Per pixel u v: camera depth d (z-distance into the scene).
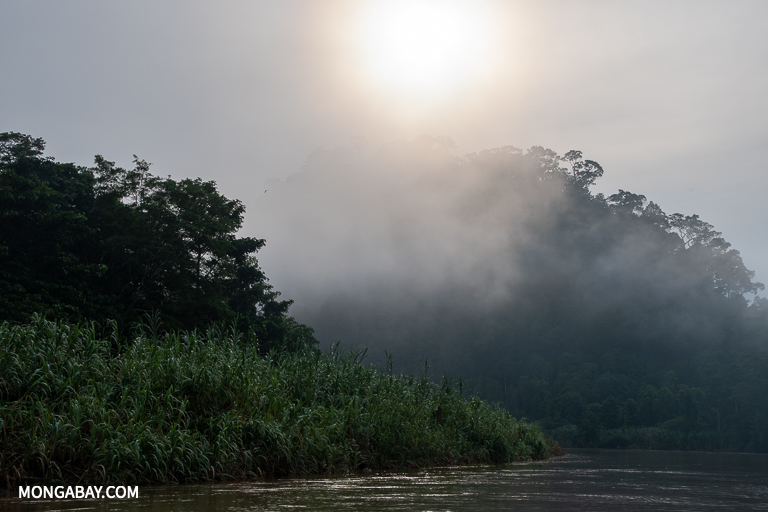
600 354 111.50
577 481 10.78
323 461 10.51
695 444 72.12
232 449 9.14
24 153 25.77
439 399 16.02
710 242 133.25
